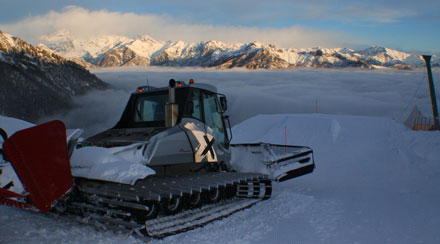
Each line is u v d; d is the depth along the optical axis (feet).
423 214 20.18
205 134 20.75
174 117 18.34
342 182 34.73
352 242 15.02
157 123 19.93
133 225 13.89
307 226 17.44
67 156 13.69
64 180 13.46
